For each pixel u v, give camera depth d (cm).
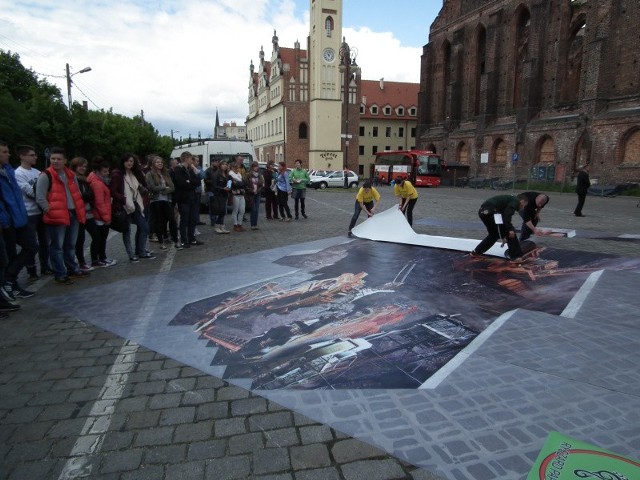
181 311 555
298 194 1480
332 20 5688
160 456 277
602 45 3062
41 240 732
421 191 3541
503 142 4097
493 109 4281
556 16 3556
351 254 883
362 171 7562
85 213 745
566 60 3566
